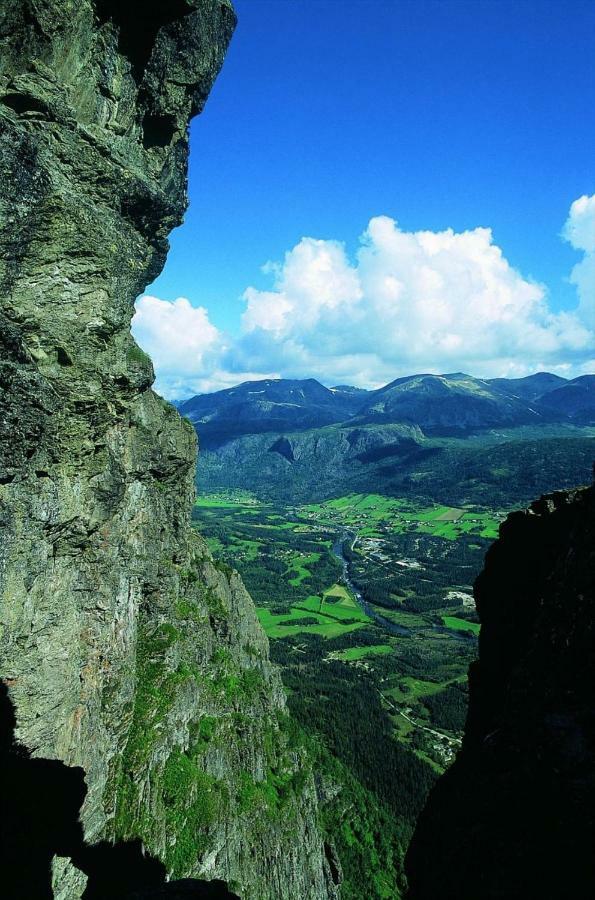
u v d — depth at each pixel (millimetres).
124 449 34500
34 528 26047
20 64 24734
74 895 28016
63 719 28109
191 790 38906
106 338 29641
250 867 42750
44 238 26016
